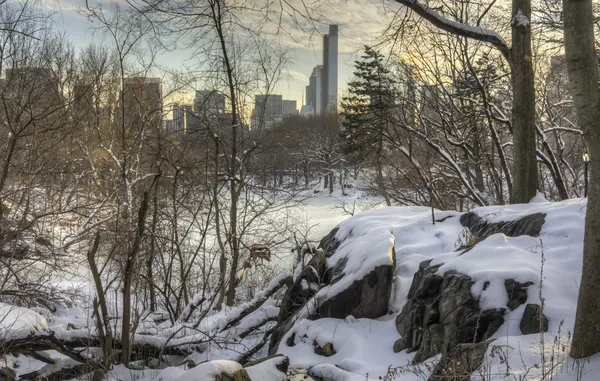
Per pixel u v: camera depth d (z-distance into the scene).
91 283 13.49
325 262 9.73
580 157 22.34
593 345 4.49
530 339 5.16
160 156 11.45
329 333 7.79
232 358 8.76
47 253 11.79
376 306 8.11
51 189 13.54
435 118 22.06
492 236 7.38
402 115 19.94
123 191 11.12
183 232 13.23
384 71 18.81
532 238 7.54
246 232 12.99
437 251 9.34
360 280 8.20
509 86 19.55
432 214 10.61
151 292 11.75
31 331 7.23
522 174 11.67
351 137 23.47
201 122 12.30
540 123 19.33
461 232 9.70
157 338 8.16
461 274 6.62
